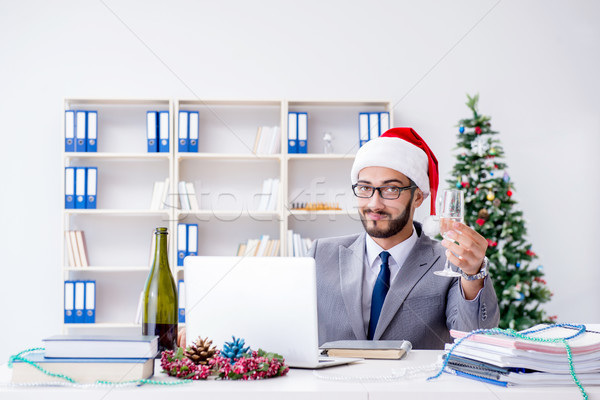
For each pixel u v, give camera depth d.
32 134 3.74
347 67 3.87
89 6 3.80
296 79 3.86
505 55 3.90
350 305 1.76
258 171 3.81
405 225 1.79
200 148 3.80
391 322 1.74
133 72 3.80
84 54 3.79
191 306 1.31
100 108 3.78
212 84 3.83
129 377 1.09
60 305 3.71
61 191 3.70
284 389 1.05
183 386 1.07
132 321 3.72
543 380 1.09
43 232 3.72
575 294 3.85
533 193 3.87
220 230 3.77
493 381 1.10
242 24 3.86
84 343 1.11
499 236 3.38
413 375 1.19
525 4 3.88
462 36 3.90
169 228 3.54
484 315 1.45
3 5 3.76
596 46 3.90
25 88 3.75
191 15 3.84
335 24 3.88
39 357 1.13
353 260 1.83
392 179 1.77
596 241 3.87
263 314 1.27
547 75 3.90
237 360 1.19
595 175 3.89
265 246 3.62
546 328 1.30
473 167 3.35
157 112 3.59
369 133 3.65
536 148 3.88
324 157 3.62
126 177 3.78
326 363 1.26
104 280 3.73
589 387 1.09
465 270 1.43
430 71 3.89
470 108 3.59
